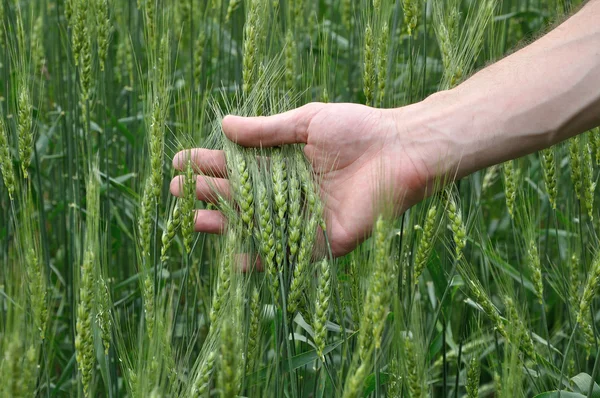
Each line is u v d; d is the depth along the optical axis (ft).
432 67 3.50
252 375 2.34
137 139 3.57
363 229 2.42
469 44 2.64
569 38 2.31
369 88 2.67
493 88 2.36
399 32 3.50
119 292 3.43
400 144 2.40
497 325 2.50
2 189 3.28
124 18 3.86
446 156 2.35
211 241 3.06
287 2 3.42
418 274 2.33
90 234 2.24
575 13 2.45
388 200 2.12
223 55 3.82
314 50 3.42
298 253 2.28
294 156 2.43
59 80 3.54
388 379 2.39
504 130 2.33
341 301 2.45
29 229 2.27
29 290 2.23
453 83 2.62
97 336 2.46
